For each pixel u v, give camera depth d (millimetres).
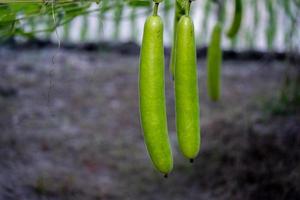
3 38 2695
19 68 6762
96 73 6938
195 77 1625
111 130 5758
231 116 5508
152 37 1562
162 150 1617
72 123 5715
